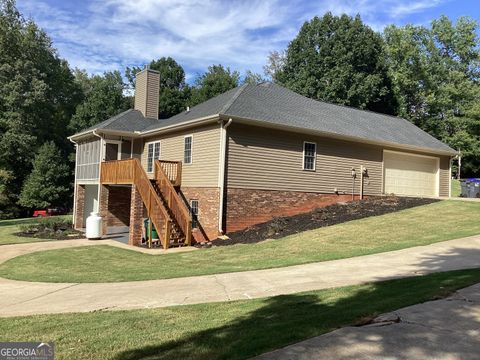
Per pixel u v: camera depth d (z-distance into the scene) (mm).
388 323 4934
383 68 39281
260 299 6992
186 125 17625
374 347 4230
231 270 9906
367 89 37406
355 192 20188
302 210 18188
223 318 5875
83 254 14039
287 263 10156
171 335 5184
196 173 17531
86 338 5227
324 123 19531
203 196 16953
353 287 7324
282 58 52719
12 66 37906
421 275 7941
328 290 7266
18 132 36781
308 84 38312
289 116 18469
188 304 6973
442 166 24453
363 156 20594
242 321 5605
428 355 4039
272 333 4805
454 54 46219
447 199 18984
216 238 15930
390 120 26062
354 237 12648
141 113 24078
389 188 21828
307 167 18484
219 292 7809
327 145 19219
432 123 42562
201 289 8148
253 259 11156
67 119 44500
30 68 38406
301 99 22266
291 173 17906
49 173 34750
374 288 7105
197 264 11227
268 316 5762
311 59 39031
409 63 43719
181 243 15781
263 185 17078
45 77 41062
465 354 4055
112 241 17797
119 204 22938
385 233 12914
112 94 43750
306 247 11953
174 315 6238
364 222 14656
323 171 19016
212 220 16312
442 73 44344
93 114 42500
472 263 8828
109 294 8180
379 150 21297
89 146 22828
